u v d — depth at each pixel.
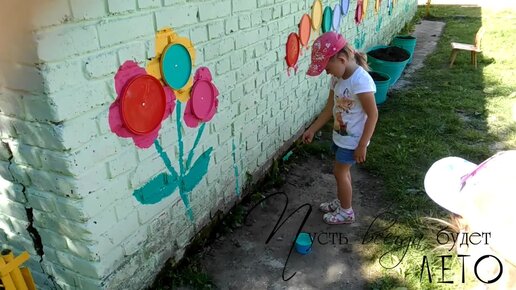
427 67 6.72
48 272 2.16
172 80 2.15
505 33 8.86
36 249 2.11
